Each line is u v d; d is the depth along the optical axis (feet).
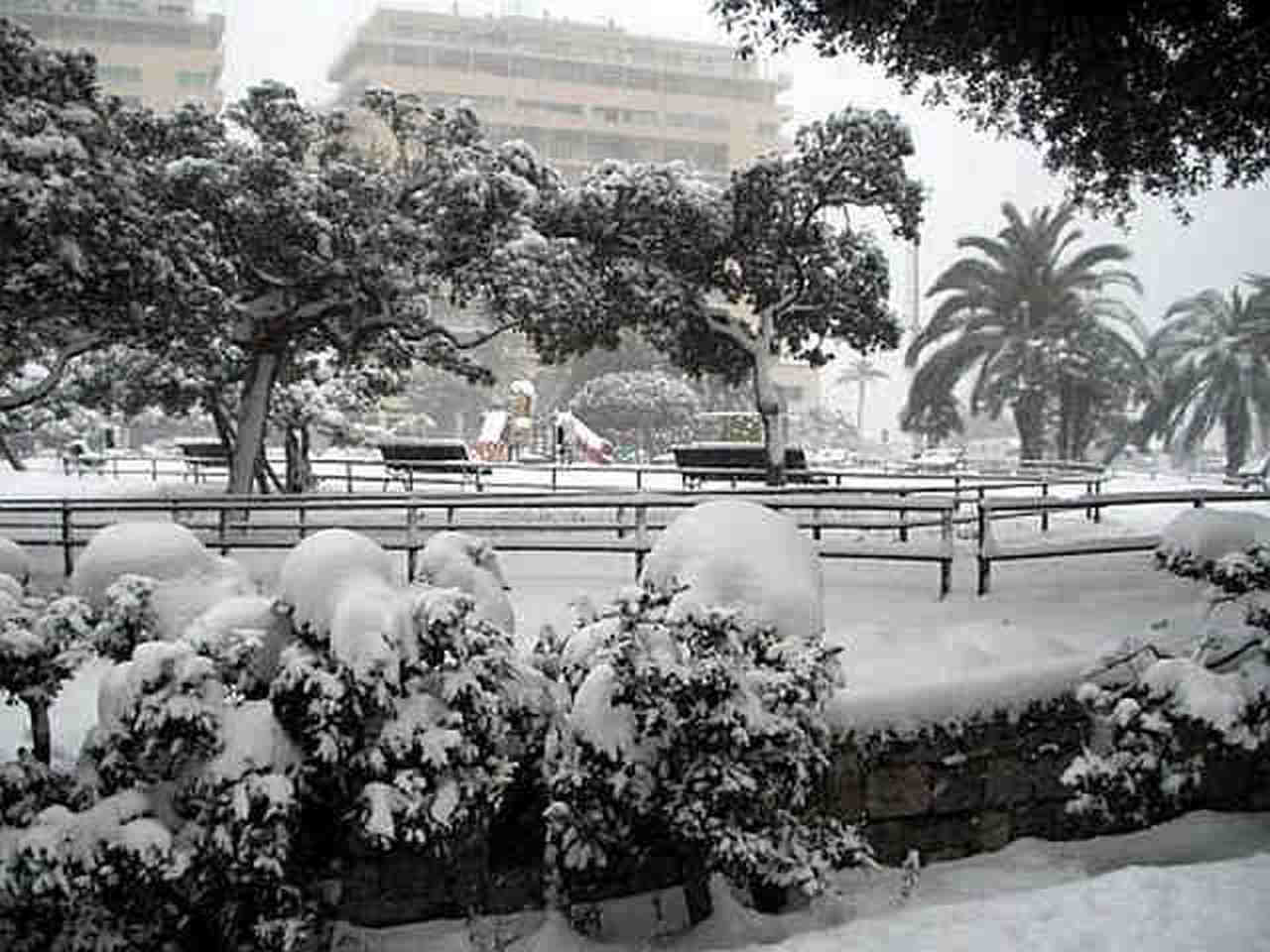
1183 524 27.25
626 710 20.35
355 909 20.88
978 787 24.62
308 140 74.43
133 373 93.04
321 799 19.76
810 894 21.16
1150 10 39.37
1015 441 248.93
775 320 92.17
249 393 77.61
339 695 18.29
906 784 24.06
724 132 354.33
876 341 93.20
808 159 85.92
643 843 21.38
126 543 21.12
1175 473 165.68
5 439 149.07
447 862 21.31
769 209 85.76
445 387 259.19
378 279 70.95
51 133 50.83
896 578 44.04
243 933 18.95
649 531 43.37
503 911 21.86
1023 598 39.14
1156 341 165.89
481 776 19.44
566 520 59.52
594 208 81.56
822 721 21.84
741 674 20.15
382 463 115.34
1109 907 20.36
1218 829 25.36
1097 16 39.22
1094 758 23.58
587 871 22.06
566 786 20.36
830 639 27.76
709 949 20.49
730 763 20.07
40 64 54.60
